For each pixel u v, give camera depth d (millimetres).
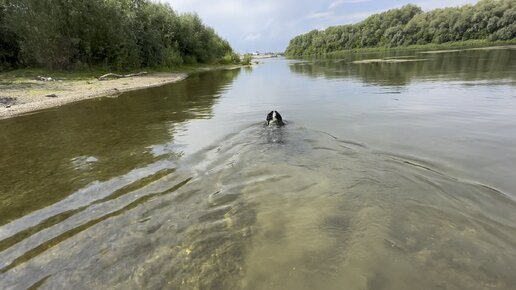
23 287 2904
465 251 3080
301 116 9211
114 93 16250
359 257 3080
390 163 5273
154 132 8094
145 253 3281
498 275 2773
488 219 3576
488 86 12664
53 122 9820
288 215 3877
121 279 2939
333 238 3393
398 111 9188
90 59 25500
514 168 4840
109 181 5090
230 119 9258
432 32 74500
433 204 3943
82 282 2930
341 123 8125
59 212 4191
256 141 6805
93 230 3729
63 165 5965
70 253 3336
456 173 4770
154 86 19125
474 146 5898
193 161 5793
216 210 4055
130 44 27031
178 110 11094
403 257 3043
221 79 23328
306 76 23188
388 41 85875
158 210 4102
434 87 13336
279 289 2746
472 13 67312
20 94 14953
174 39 38562
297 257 3129
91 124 9352
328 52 102938
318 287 2744
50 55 23297
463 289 2643
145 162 5883
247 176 5035
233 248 3307
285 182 4773
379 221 3646
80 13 23766
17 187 5082
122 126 8945
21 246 3496
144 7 34656
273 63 53031
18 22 22172
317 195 4332
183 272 2994
